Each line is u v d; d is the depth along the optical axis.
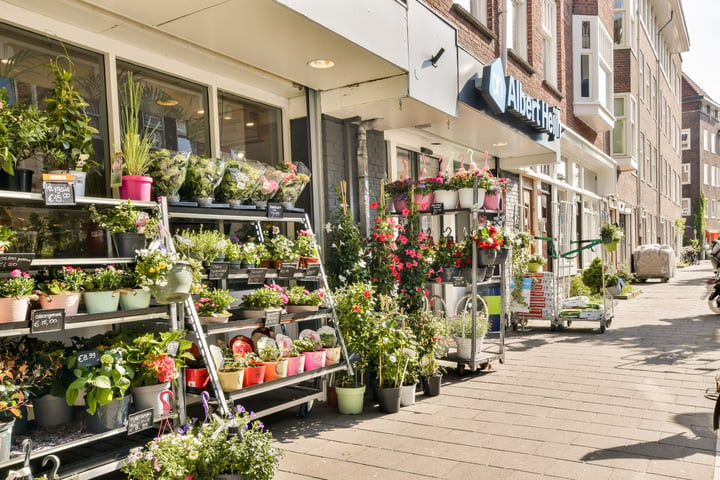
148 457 2.91
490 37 8.25
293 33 4.21
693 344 7.75
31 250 3.72
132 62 4.34
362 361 4.96
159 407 3.41
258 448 3.08
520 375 6.12
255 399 4.94
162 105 4.58
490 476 3.49
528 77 10.16
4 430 2.70
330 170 5.82
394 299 5.70
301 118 5.72
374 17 4.71
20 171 3.19
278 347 4.36
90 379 3.07
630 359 6.84
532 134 8.23
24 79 3.72
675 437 4.10
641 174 23.56
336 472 3.59
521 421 4.55
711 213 50.28
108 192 4.15
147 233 3.59
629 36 18.67
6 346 3.34
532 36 10.28
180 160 3.87
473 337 6.03
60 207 3.79
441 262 6.32
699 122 47.16
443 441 4.12
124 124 4.25
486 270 6.39
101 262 3.37
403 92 5.26
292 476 3.54
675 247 36.09
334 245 5.67
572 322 10.23
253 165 4.59
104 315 3.24
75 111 3.43
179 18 3.89
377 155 6.62
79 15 3.80
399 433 4.32
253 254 4.41
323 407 5.06
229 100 5.21
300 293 4.73
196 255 4.01
